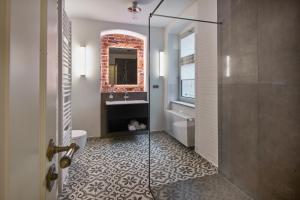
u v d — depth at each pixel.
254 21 1.94
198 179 2.37
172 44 4.27
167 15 3.60
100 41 4.02
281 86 1.66
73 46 3.85
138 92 4.39
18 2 0.43
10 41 0.39
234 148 2.29
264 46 1.83
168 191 2.11
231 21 2.28
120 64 4.36
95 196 1.98
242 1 2.10
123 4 3.19
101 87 4.22
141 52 4.49
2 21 0.37
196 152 3.14
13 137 0.41
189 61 3.82
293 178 1.58
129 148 3.44
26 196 0.49
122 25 4.12
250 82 2.03
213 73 2.68
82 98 3.97
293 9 1.54
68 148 0.78
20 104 0.45
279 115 1.69
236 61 2.22
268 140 1.82
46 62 0.64
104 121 4.13
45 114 0.64
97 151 3.29
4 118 0.38
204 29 2.87
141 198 1.96
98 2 3.11
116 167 2.66
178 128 3.62
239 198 2.00
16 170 0.43
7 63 0.39
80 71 3.92
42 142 0.63
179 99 4.26
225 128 2.46
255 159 1.98
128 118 4.05
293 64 1.55
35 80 0.56
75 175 2.42
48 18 0.68
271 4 1.73
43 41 0.63
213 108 2.70
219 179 2.37
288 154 1.61
